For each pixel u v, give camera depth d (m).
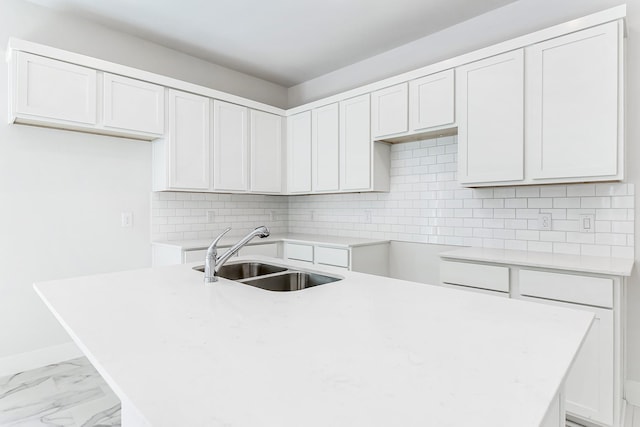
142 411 0.58
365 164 3.22
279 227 4.38
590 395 1.84
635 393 2.17
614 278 1.79
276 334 0.93
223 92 3.67
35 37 2.64
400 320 1.04
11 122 2.48
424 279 3.17
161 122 2.98
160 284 1.51
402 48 3.36
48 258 2.71
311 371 0.72
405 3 2.67
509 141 2.32
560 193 2.42
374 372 0.72
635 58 2.16
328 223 4.02
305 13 2.80
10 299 2.55
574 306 1.90
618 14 1.93
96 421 1.99
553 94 2.15
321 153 3.61
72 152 2.81
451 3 2.67
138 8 2.71
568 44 2.10
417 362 0.76
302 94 4.33
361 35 3.16
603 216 2.26
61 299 1.27
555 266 1.95
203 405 0.60
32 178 2.64
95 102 2.61
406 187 3.29
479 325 0.99
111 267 3.03
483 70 2.44
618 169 1.95
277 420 0.56
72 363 2.72
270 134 3.84
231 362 0.76
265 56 3.58
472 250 2.60
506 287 2.14
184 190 3.17
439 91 2.69
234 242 3.37
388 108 3.03
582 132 2.05
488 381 0.68
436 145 3.08
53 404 2.15
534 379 0.69
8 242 2.55
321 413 0.58
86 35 2.88
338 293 1.35
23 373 2.55
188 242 3.23
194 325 1.00
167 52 3.38
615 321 1.78
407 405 0.60
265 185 3.78
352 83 3.80
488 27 2.80
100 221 2.97
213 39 3.22
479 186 2.60
